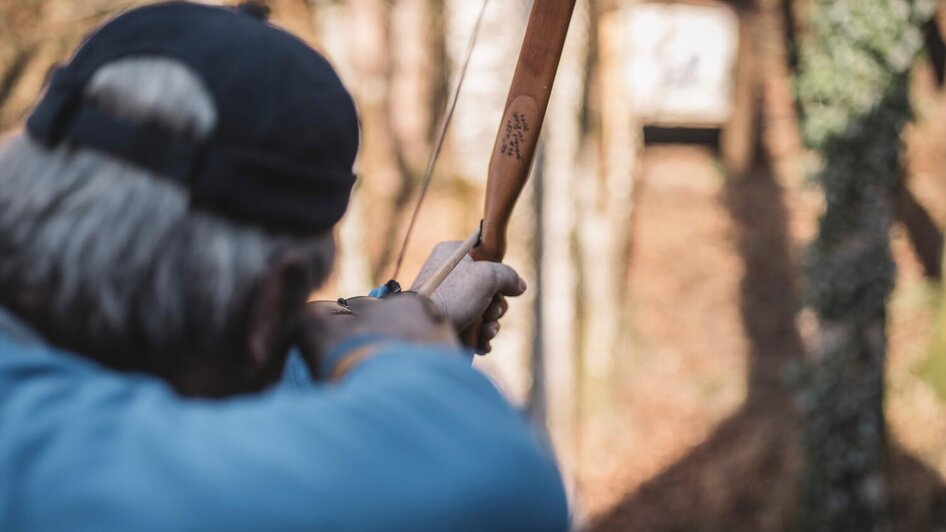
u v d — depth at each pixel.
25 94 6.14
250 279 0.58
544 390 6.34
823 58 6.67
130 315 0.56
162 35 0.59
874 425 7.21
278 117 0.58
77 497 0.51
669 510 8.89
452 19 5.39
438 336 0.64
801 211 13.07
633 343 10.84
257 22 0.62
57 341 0.58
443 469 0.52
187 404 0.56
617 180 9.72
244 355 0.61
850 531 7.31
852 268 6.91
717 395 10.15
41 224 0.56
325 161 0.60
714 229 12.77
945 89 13.33
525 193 5.87
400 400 0.54
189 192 0.56
